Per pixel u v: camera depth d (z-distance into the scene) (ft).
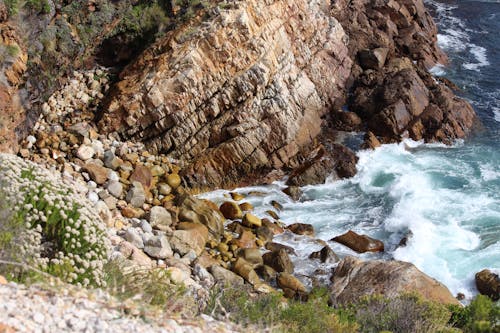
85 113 60.08
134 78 60.54
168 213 49.42
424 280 40.06
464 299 44.47
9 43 51.16
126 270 30.40
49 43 57.36
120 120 58.80
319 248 49.90
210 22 60.64
